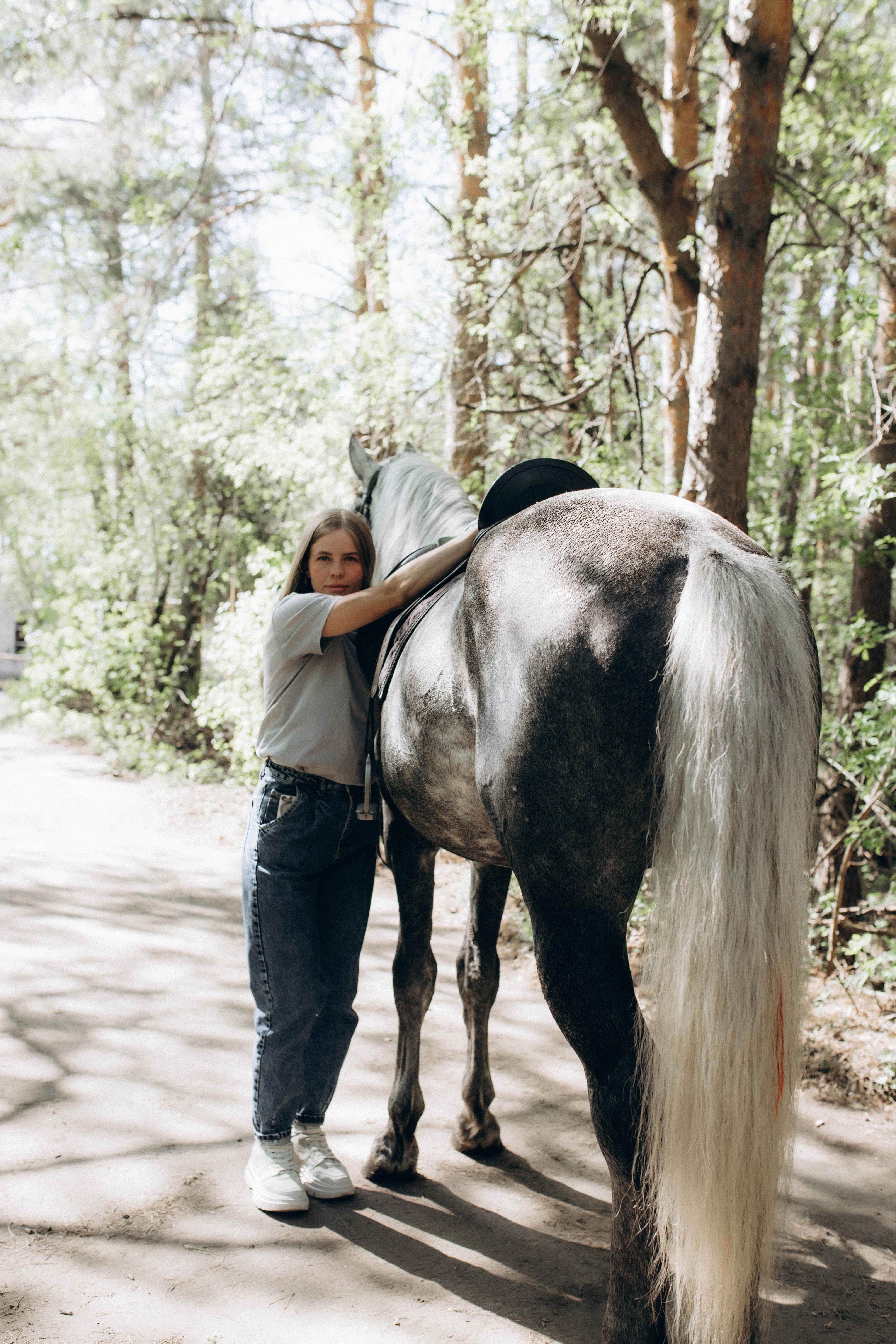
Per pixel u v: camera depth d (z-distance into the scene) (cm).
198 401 908
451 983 396
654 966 140
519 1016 363
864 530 525
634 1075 145
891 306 535
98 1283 195
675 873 136
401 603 216
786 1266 214
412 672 197
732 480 399
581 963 148
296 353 773
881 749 394
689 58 612
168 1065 305
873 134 474
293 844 223
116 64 945
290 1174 226
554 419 715
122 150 1077
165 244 1060
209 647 982
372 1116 279
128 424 1104
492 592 168
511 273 661
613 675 145
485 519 208
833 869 458
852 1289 206
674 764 138
